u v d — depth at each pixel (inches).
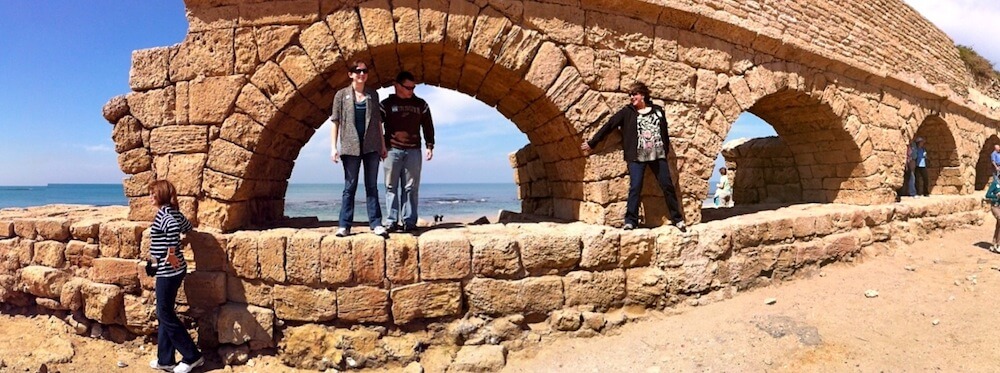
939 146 491.2
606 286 206.7
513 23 209.0
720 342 185.9
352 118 192.4
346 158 195.5
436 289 187.2
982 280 239.3
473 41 203.2
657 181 230.1
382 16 196.4
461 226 228.7
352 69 191.5
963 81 484.7
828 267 275.6
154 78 199.3
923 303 214.4
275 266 185.6
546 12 212.7
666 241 216.5
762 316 204.8
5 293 222.4
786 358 172.4
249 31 195.2
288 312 185.9
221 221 195.5
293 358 185.9
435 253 186.5
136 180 203.0
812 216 271.7
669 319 210.8
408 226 212.2
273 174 232.7
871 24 340.8
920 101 412.2
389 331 187.2
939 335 183.2
